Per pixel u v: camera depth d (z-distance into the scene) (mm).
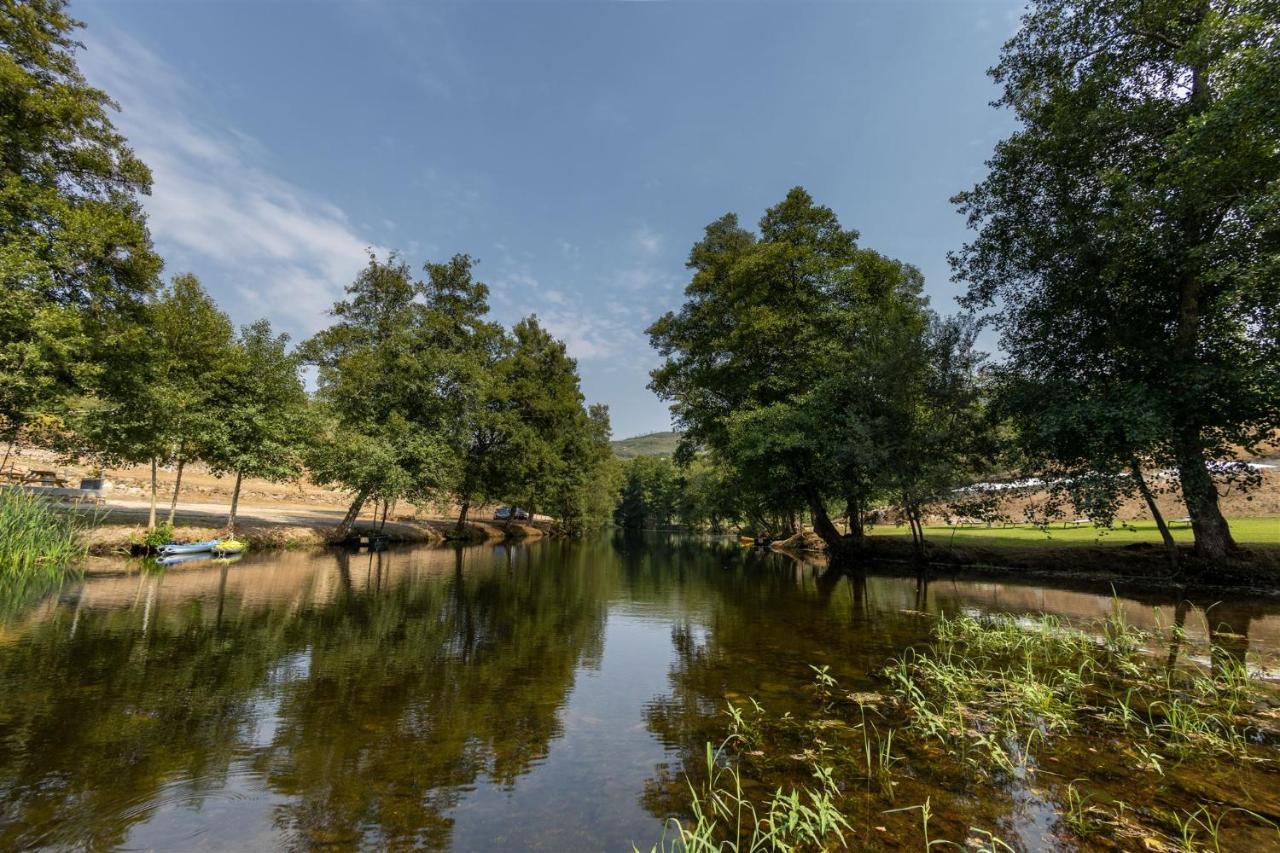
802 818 3928
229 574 16578
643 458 93500
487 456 39500
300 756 5027
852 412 20656
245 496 40125
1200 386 12438
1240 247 11930
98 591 12961
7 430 17188
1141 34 14195
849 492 21969
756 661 8445
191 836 3705
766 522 45125
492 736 5570
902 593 15273
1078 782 4598
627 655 8867
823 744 5359
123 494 31875
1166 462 13703
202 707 6184
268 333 23344
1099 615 11422
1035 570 18859
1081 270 14945
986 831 3826
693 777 4719
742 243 29953
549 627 11047
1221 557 14484
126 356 18750
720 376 26656
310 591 14305
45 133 18312
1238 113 10602
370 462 27047
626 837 3793
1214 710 6121
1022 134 16422
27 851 3482
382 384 30094
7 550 14453
